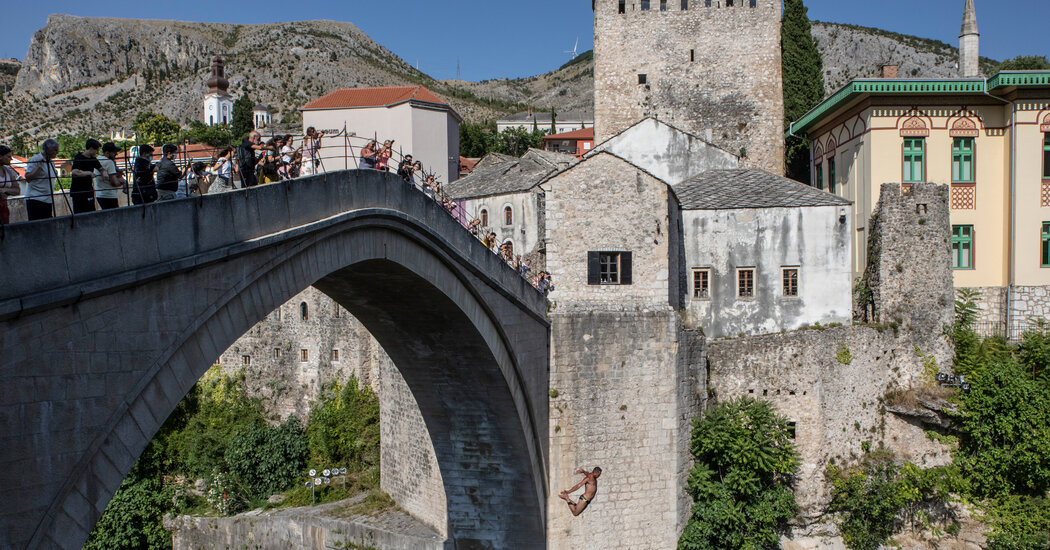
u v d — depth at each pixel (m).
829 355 38.44
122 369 13.88
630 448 34.12
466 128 122.06
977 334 42.03
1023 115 42.09
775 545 36.91
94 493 13.42
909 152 43.09
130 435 14.09
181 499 51.28
